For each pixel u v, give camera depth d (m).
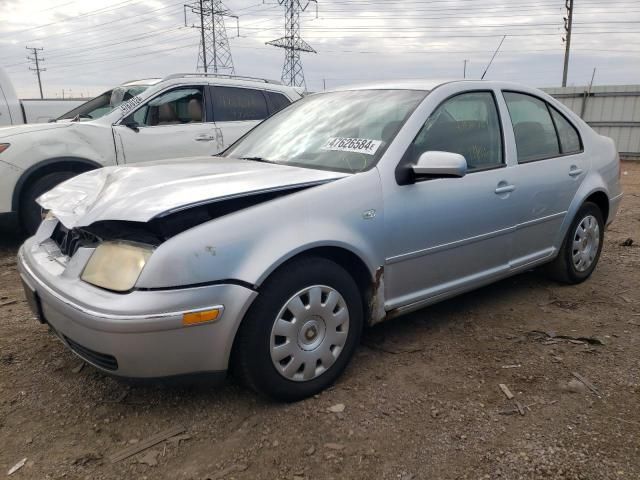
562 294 4.44
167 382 2.49
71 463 2.40
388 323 3.85
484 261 3.69
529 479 2.27
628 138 18.53
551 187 4.09
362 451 2.46
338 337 2.92
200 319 2.42
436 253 3.35
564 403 2.82
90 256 2.62
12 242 6.25
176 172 3.09
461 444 2.50
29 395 2.92
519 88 4.12
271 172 3.03
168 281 2.37
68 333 2.58
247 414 2.75
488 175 3.61
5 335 3.64
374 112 3.52
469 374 3.13
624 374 3.13
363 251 2.93
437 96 3.50
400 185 3.12
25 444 2.52
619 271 5.08
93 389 2.98
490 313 4.04
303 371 2.81
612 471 2.31
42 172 5.76
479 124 3.72
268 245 2.58
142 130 6.34
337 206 2.85
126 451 2.48
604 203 4.76
